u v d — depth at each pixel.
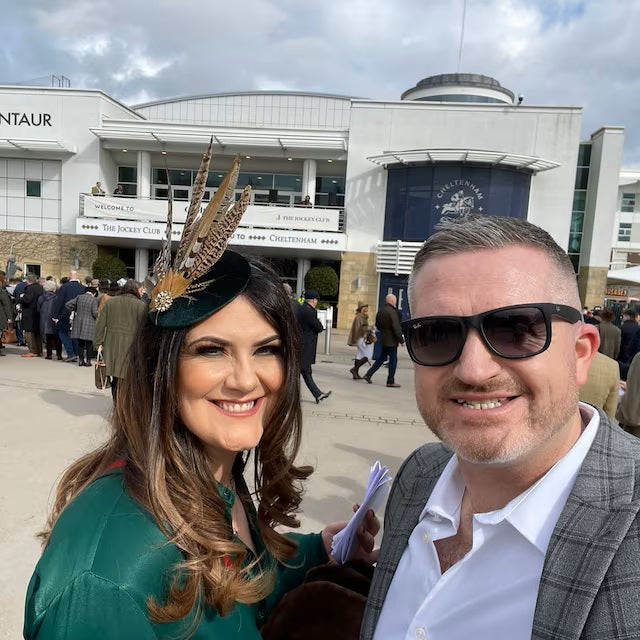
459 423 0.92
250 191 0.98
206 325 1.00
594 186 18.52
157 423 1.00
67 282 8.97
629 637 0.69
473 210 17.27
